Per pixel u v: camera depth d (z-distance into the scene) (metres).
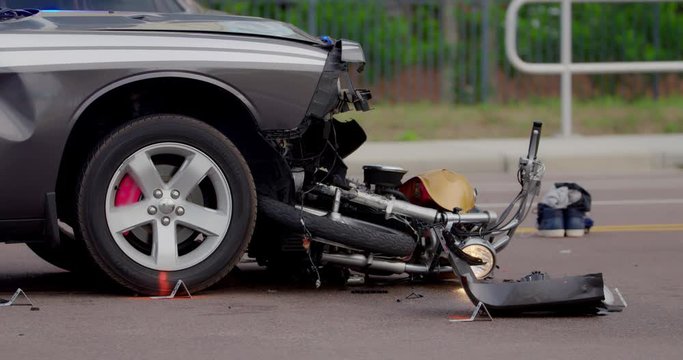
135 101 8.92
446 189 9.41
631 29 27.66
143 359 7.07
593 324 8.09
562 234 12.78
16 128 8.40
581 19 27.66
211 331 7.80
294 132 8.88
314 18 25.94
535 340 7.59
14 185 8.41
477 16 27.27
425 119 24.20
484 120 24.36
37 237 8.59
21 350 7.27
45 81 8.44
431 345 7.44
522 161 9.55
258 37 8.97
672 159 20.52
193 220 8.80
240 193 8.84
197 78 8.66
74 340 7.54
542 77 27.89
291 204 8.98
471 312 8.48
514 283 8.30
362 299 8.98
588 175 19.38
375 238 8.99
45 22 8.80
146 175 8.69
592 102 26.95
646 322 8.18
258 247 9.37
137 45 8.65
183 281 8.81
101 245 8.62
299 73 8.87
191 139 8.73
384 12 26.77
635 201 16.12
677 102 26.86
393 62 26.92
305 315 8.35
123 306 8.55
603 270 10.62
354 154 20.17
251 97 8.80
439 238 8.72
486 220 9.41
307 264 9.38
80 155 8.91
